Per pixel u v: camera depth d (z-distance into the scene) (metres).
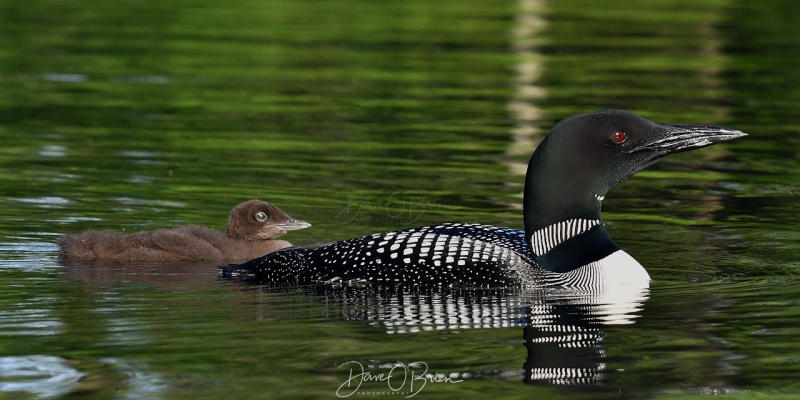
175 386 7.38
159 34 27.09
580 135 10.06
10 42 25.25
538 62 24.48
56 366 7.71
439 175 14.95
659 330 8.68
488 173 15.09
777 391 7.41
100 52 24.44
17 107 18.92
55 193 13.67
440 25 29.66
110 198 13.52
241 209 11.98
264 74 22.59
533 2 34.41
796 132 18.25
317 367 7.76
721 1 34.62
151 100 19.86
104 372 7.60
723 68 24.19
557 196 10.05
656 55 25.58
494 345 8.28
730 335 8.55
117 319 8.82
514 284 9.94
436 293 9.83
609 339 8.46
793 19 31.02
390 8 32.50
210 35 27.14
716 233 12.29
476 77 22.73
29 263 10.77
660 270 10.68
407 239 10.23
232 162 15.51
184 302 9.41
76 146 16.25
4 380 7.45
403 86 21.66
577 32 28.62
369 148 16.52
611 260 10.06
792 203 13.80
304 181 14.52
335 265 10.20
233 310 9.16
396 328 8.69
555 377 7.56
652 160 10.18
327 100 20.22
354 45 26.25
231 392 7.29
